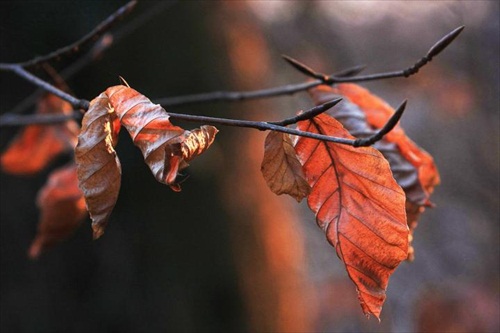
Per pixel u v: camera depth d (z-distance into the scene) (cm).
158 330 257
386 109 137
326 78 136
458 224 487
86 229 253
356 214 121
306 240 570
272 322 293
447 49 396
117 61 246
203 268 269
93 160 118
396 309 505
